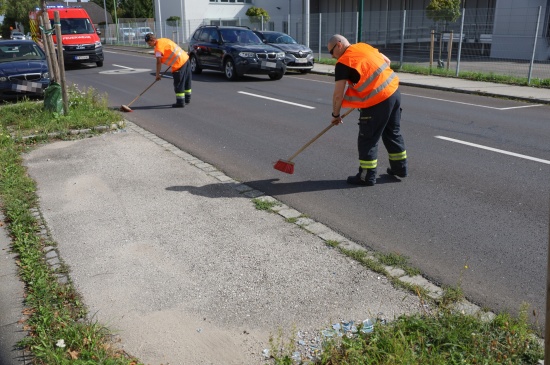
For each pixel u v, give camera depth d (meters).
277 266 4.22
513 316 3.48
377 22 26.98
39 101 12.07
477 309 3.55
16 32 48.22
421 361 2.88
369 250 4.50
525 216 5.21
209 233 4.88
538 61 20.92
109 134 8.94
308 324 3.44
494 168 6.83
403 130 9.23
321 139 8.59
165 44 11.33
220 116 10.70
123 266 4.28
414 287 3.81
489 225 5.01
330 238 4.73
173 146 8.14
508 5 22.30
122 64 23.31
